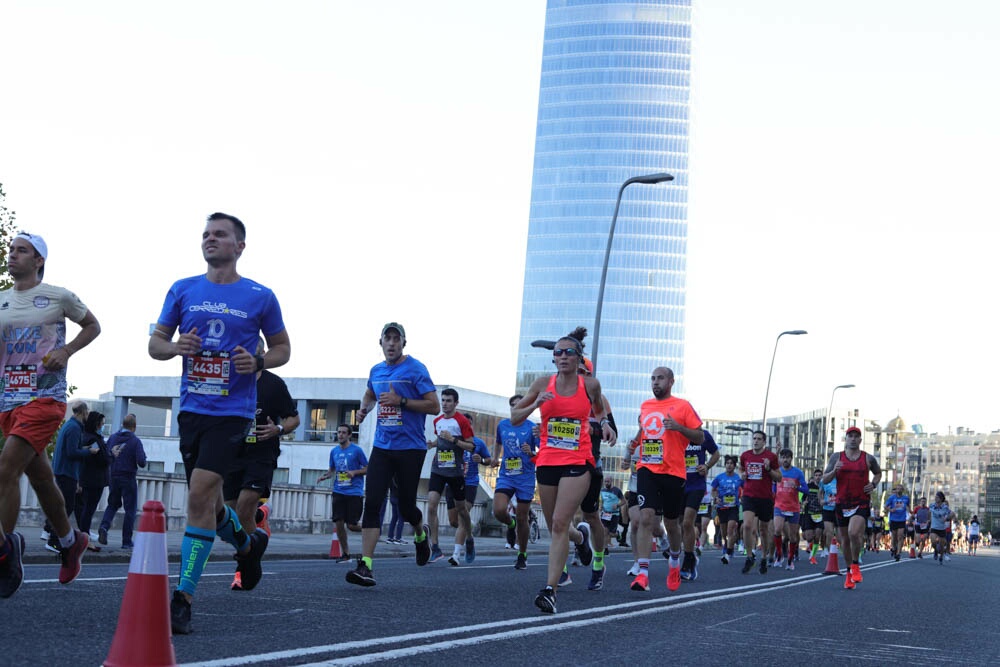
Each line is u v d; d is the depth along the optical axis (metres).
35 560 12.59
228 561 14.05
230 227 6.84
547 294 177.50
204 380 6.61
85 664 4.98
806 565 26.27
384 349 10.61
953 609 12.46
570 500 8.85
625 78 179.62
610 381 174.12
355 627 6.97
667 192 177.00
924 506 43.47
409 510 11.01
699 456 15.23
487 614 8.34
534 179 180.50
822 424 187.12
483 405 71.81
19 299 7.56
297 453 59.84
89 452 14.94
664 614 9.37
